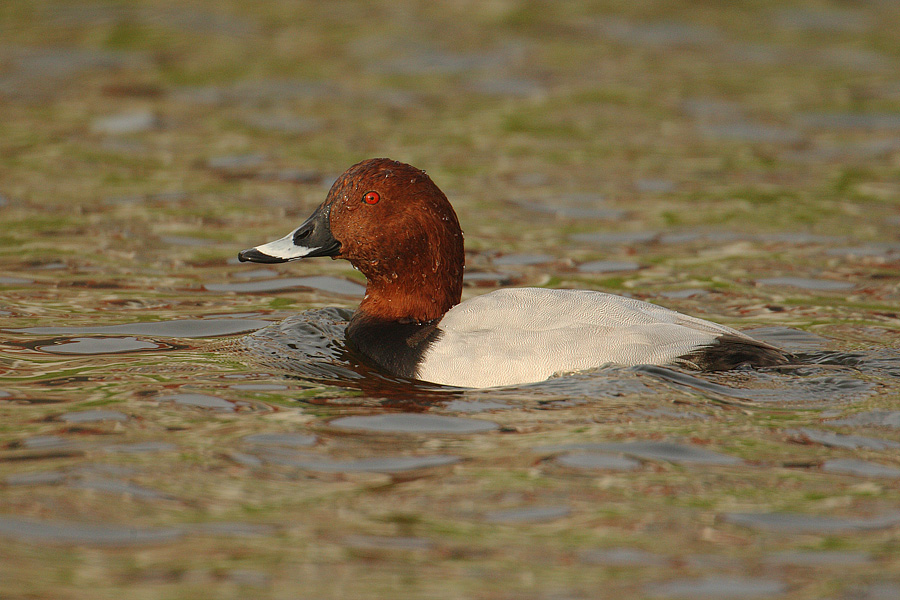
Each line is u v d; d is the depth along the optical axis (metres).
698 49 25.95
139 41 25.77
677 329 9.26
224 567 6.29
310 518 6.85
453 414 8.50
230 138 19.69
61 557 6.38
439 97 22.38
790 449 7.75
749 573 6.24
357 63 24.64
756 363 9.03
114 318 11.49
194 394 8.98
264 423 8.34
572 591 6.06
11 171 17.53
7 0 29.05
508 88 23.03
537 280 13.30
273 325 11.12
